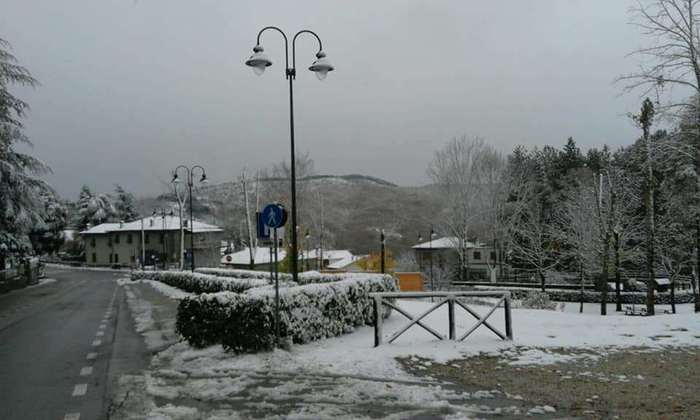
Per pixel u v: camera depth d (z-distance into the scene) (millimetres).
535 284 48562
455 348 10469
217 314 10531
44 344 12836
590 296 42562
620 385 8055
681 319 13695
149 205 121938
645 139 22328
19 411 7188
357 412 6789
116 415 6887
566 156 68250
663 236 38156
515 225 54906
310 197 63844
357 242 91062
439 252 75250
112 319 18188
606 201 39750
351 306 12797
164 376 8914
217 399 7488
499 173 56375
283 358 9586
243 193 58375
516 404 7137
